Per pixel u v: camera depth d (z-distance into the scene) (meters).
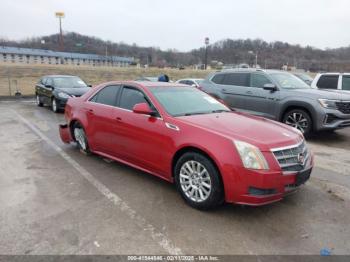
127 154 4.58
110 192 4.08
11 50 84.69
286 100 7.45
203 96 4.98
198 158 3.52
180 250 2.82
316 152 6.19
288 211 3.56
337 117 6.85
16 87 21.72
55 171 4.89
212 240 2.98
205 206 3.51
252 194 3.20
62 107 11.60
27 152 6.00
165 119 3.99
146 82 4.88
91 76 35.62
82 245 2.88
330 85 9.52
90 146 5.50
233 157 3.24
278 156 3.27
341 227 3.23
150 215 3.46
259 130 3.62
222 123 3.82
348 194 4.05
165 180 4.42
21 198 3.87
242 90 8.42
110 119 4.80
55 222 3.29
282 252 2.80
